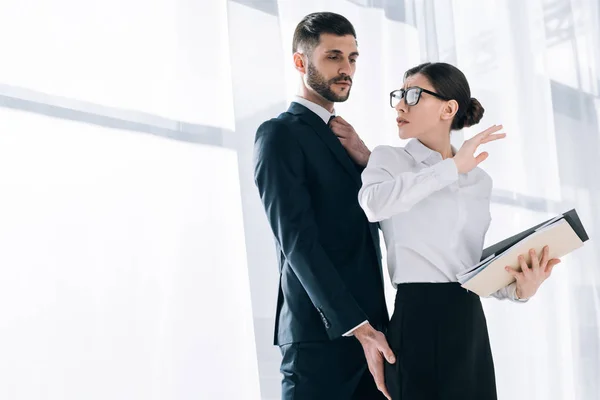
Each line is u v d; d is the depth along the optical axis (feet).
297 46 6.84
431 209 5.79
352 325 5.71
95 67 7.47
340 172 6.41
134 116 7.60
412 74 6.20
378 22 8.98
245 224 7.82
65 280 7.07
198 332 7.70
